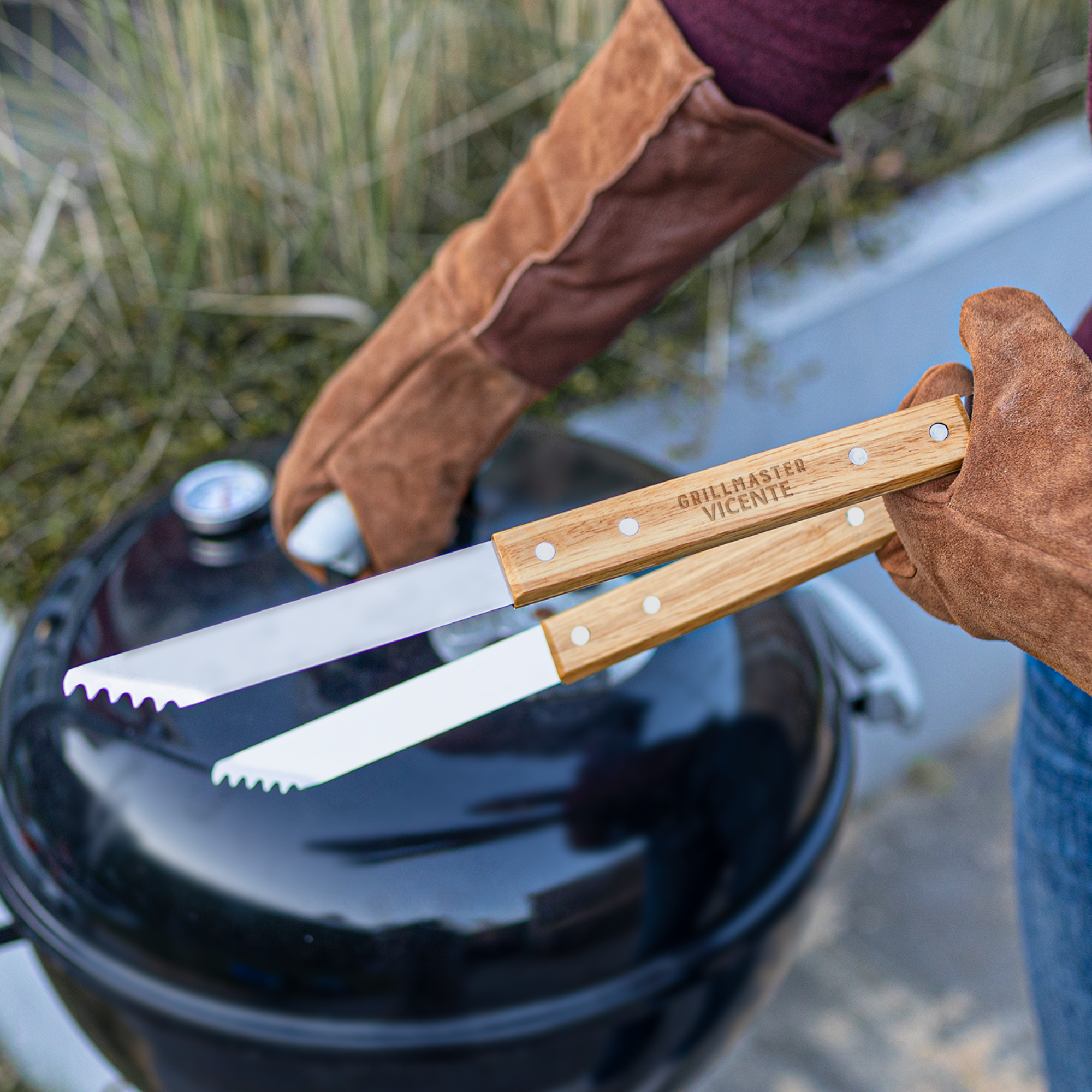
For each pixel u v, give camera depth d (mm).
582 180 609
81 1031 805
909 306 1533
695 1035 756
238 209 1350
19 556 1165
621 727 694
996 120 1783
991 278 1634
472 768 662
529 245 630
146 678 505
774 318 1397
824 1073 1356
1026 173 1697
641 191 598
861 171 1645
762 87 573
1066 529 410
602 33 1396
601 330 657
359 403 674
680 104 565
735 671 757
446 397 668
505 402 679
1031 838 742
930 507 445
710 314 1374
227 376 1296
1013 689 1907
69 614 814
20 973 1137
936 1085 1344
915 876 1613
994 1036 1395
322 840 638
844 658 979
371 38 1298
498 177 1552
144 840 655
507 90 1545
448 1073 660
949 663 1746
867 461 434
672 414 1335
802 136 582
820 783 769
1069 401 421
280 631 537
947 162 1705
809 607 920
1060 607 417
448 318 648
